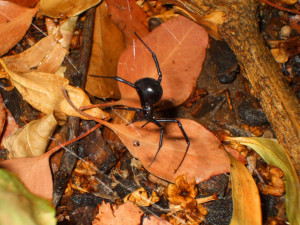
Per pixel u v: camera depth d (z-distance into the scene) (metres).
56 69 0.17
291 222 0.15
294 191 0.15
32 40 0.17
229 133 0.17
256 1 0.17
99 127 0.16
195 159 0.15
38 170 0.14
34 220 0.12
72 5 0.17
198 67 0.17
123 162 0.16
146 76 0.16
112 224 0.14
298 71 0.18
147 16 0.18
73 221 0.15
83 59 0.16
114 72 0.17
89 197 0.15
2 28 0.16
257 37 0.17
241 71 0.18
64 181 0.15
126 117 0.16
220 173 0.15
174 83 0.16
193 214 0.15
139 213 0.14
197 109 0.17
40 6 0.16
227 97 0.18
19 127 0.16
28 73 0.15
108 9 0.17
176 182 0.15
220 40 0.18
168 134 0.15
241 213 0.14
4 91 0.16
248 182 0.14
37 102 0.15
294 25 0.19
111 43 0.17
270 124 0.17
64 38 0.17
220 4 0.16
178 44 0.17
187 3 0.17
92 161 0.16
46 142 0.15
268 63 0.17
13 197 0.13
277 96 0.16
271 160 0.16
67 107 0.15
